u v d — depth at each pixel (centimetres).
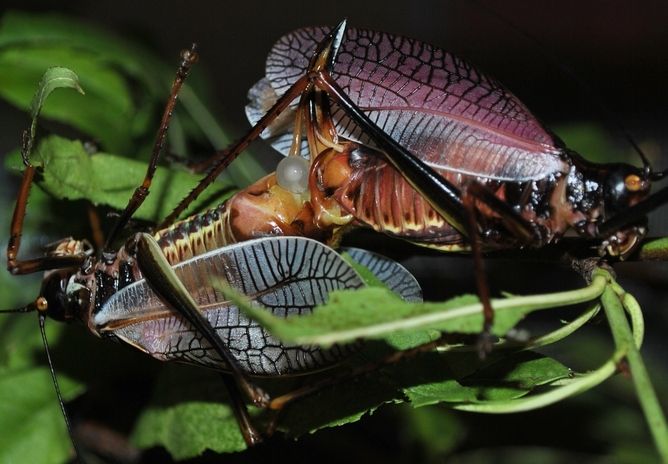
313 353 23
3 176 31
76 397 27
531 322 32
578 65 43
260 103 24
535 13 43
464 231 22
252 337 23
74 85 22
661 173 23
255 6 47
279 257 23
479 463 29
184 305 23
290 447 28
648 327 33
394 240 25
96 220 25
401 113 23
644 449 28
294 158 23
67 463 27
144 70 28
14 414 26
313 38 23
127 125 28
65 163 25
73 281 24
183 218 25
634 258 23
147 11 47
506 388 22
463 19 44
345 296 21
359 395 23
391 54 23
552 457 29
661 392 30
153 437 26
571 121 41
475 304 21
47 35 28
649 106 41
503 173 23
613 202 23
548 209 23
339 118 23
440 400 22
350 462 28
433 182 22
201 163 26
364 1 46
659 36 42
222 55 47
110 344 26
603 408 28
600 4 42
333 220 23
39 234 27
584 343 29
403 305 21
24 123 36
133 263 24
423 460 28
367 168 23
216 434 25
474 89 23
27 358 26
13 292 28
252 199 23
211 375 25
